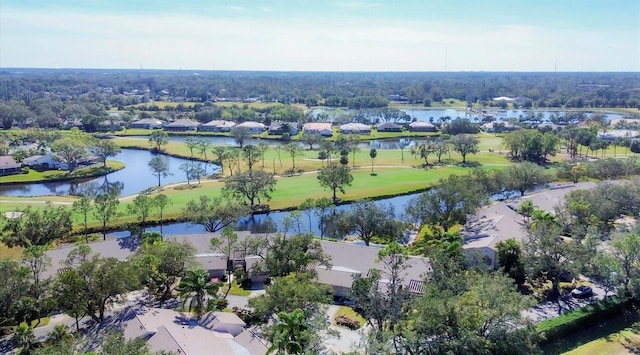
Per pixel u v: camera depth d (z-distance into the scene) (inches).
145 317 2514.8
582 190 4394.7
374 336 2097.7
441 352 1998.0
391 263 2864.2
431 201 4104.3
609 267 2765.7
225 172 6909.5
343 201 5354.3
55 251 3366.1
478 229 3887.8
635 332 2667.3
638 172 5861.2
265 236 3614.7
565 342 2591.0
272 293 2549.2
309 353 1952.5
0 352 2461.9
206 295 3065.9
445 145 7765.8
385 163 7475.4
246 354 2320.4
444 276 2527.1
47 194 6003.9
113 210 4261.8
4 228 3823.8
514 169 5477.4
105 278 2571.4
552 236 3034.0
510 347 2005.4
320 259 3235.7
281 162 7460.6
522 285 3176.7
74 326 2741.1
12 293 2600.9
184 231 4478.3
